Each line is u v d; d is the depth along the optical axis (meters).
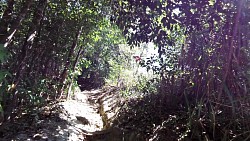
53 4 5.46
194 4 2.99
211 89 3.28
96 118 7.25
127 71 11.55
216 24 3.07
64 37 6.66
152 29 3.36
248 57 2.82
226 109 3.17
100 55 12.80
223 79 2.95
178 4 3.06
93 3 5.54
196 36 3.42
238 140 2.77
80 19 6.07
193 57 3.72
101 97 10.60
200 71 3.62
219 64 3.12
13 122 4.90
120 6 3.50
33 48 5.31
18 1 4.46
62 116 6.12
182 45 3.96
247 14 2.65
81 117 6.51
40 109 6.07
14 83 4.47
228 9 2.79
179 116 3.79
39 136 4.53
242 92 2.96
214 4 2.85
